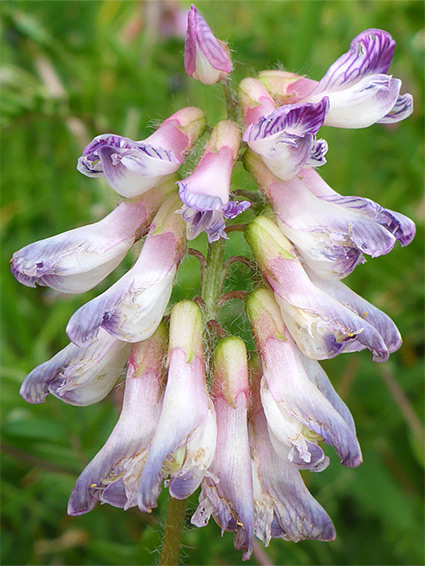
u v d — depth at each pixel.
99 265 0.05
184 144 0.05
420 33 0.12
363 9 0.12
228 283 0.07
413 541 0.09
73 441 0.08
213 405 0.05
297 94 0.05
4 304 0.09
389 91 0.05
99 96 0.10
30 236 0.11
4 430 0.08
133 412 0.05
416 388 0.10
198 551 0.07
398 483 0.10
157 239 0.05
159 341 0.05
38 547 0.09
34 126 0.11
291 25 0.12
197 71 0.05
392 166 0.11
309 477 0.09
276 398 0.05
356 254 0.05
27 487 0.09
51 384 0.05
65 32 0.12
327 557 0.09
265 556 0.07
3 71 0.10
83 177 0.11
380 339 0.05
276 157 0.05
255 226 0.05
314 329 0.05
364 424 0.09
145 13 0.13
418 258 0.10
